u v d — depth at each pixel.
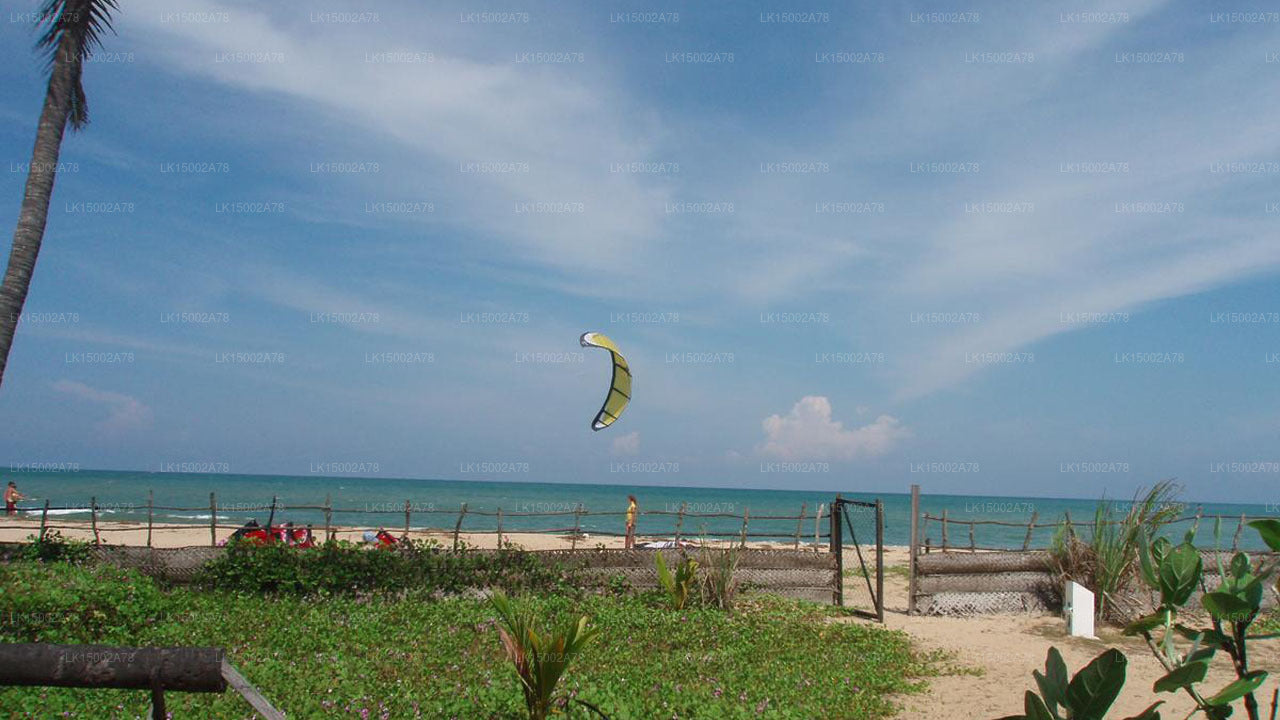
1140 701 9.54
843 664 11.34
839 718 8.98
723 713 8.59
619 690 9.25
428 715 8.01
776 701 9.23
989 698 9.95
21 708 7.21
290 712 7.77
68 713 7.20
